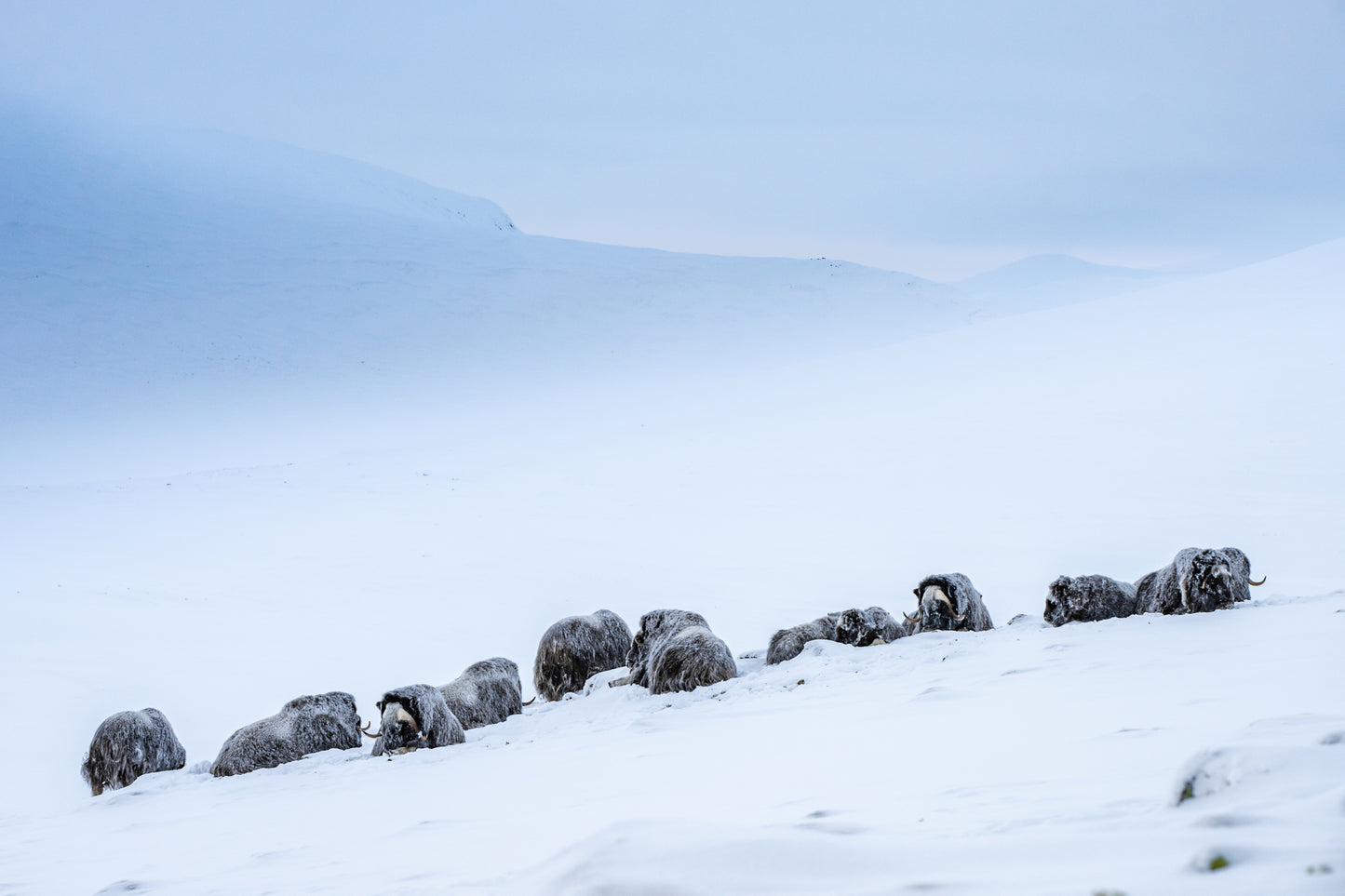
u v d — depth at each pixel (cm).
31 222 14850
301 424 8806
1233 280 8125
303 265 13662
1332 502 3466
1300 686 629
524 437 6750
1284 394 5112
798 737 787
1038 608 2569
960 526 3750
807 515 4191
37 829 981
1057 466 4503
